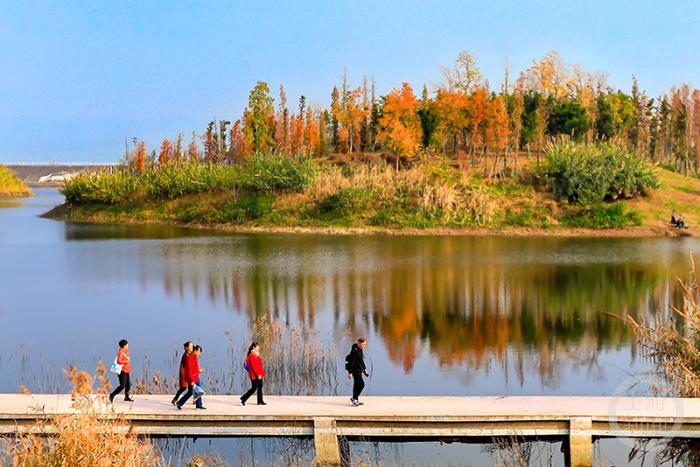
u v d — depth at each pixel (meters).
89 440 14.41
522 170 76.25
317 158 95.31
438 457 16.53
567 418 16.48
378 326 30.08
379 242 59.44
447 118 83.56
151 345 27.67
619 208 66.38
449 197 67.69
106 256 52.69
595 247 55.22
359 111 94.00
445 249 54.62
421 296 36.25
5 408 17.30
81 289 39.69
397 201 70.31
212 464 16.14
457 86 88.00
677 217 67.31
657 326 26.25
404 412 16.91
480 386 22.06
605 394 20.98
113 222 83.25
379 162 84.69
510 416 16.58
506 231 64.69
